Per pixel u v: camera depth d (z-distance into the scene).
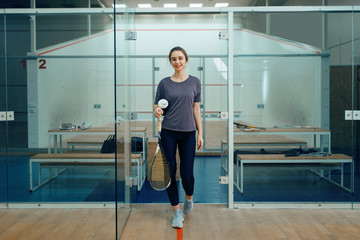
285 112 3.56
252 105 3.64
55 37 3.67
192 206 2.59
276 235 2.13
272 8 2.87
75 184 3.12
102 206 2.79
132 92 2.86
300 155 3.05
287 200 2.82
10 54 3.18
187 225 2.33
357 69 3.06
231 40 2.82
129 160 2.60
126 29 2.48
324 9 2.95
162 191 3.31
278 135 3.12
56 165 3.13
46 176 3.13
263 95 3.64
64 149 3.28
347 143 3.09
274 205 2.74
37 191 3.09
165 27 6.04
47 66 3.59
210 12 2.88
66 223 2.42
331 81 3.25
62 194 3.00
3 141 3.09
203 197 3.10
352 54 3.07
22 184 3.07
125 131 2.38
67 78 3.67
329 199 2.84
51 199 2.88
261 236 2.12
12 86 3.19
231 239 2.07
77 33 3.71
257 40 3.50
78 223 2.41
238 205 2.75
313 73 3.40
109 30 3.68
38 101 3.45
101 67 3.76
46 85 3.59
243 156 3.03
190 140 2.36
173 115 2.29
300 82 3.50
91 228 2.30
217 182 3.70
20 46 3.24
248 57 3.57
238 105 3.67
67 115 3.66
